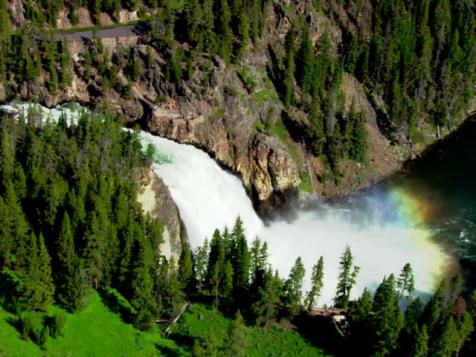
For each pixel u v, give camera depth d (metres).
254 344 115.31
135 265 115.50
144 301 113.50
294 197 168.88
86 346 108.50
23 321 106.25
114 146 138.38
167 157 159.12
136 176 136.12
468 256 151.62
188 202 151.12
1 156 127.19
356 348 114.88
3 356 100.69
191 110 169.25
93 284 120.06
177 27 178.88
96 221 114.25
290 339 117.56
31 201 124.69
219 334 115.31
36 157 129.38
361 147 178.25
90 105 170.25
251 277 126.12
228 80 171.88
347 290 126.56
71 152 132.38
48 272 110.94
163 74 171.50
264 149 167.38
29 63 162.38
